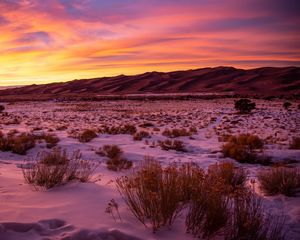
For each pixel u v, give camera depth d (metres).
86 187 5.43
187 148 14.02
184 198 4.18
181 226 3.62
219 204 3.52
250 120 30.75
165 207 3.54
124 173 8.07
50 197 4.66
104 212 4.02
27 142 12.80
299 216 4.64
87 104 67.44
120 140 16.42
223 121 29.95
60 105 65.50
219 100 75.50
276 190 6.00
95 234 3.21
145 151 13.10
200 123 28.23
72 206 4.21
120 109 52.53
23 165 8.97
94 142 15.30
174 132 18.58
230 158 11.59
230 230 3.46
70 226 3.38
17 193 4.80
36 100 88.12
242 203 3.60
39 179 5.47
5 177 6.10
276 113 39.03
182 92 136.38
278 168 6.70
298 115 35.75
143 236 3.31
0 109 46.19
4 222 3.28
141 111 47.72
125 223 3.63
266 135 19.23
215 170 6.56
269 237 3.50
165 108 54.09
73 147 13.42
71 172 6.12
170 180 3.92
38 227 3.30
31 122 29.31
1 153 11.43
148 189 3.85
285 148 13.87
